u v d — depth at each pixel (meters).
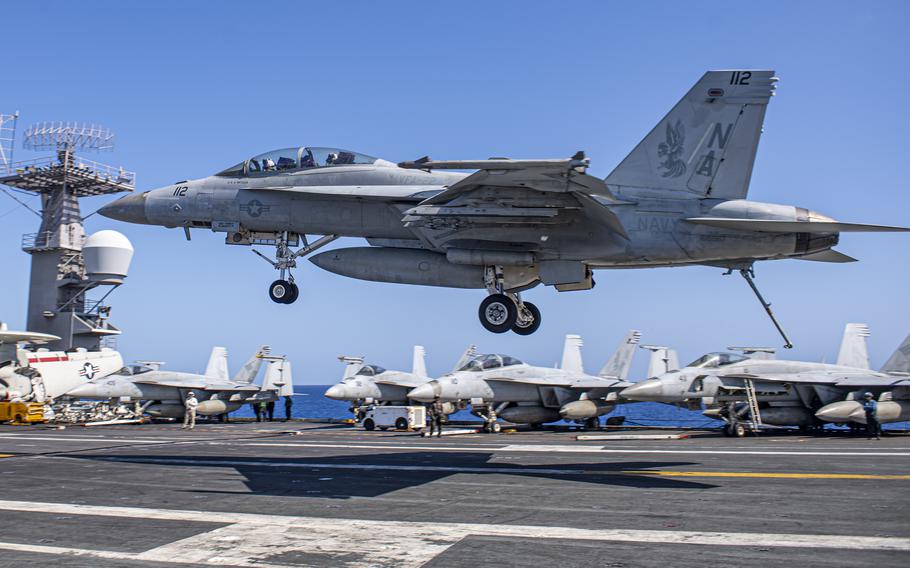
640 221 16.22
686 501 10.20
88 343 48.62
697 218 16.02
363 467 15.00
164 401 42.59
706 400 30.38
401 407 34.59
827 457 16.72
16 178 48.16
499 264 16.16
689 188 16.52
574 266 16.36
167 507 10.22
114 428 34.81
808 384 29.83
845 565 6.68
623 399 36.00
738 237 16.02
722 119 16.50
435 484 12.20
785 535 7.94
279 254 18.83
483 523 8.80
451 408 37.81
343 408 162.50
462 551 7.41
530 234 15.91
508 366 36.12
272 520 9.16
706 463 15.36
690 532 8.15
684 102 16.69
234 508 10.07
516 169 12.73
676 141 16.66
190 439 25.25
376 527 8.64
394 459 16.75
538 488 11.59
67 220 48.69
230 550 7.60
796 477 12.79
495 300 16.58
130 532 8.56
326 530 8.50
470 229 15.91
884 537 7.81
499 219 15.34
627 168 16.80
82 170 48.50
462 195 15.04
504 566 6.83
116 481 13.02
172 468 15.09
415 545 7.70
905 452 18.14
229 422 45.62
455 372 35.50
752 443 22.28
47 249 47.91
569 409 33.88
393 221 17.75
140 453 19.02
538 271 16.66
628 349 39.25
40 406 39.38
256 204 18.59
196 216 19.00
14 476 13.86
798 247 16.08
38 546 7.90
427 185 17.66
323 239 18.91
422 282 17.39
